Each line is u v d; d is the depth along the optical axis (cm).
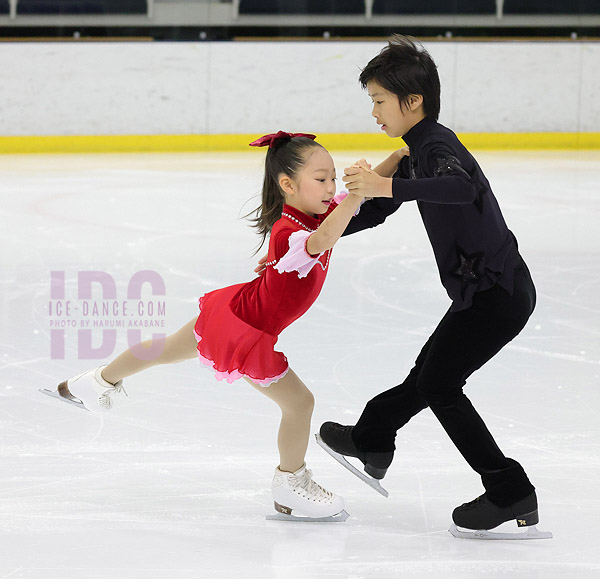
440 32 4053
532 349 1317
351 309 1525
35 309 1493
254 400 1115
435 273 1805
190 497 838
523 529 758
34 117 3838
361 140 4022
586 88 4075
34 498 827
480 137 4069
